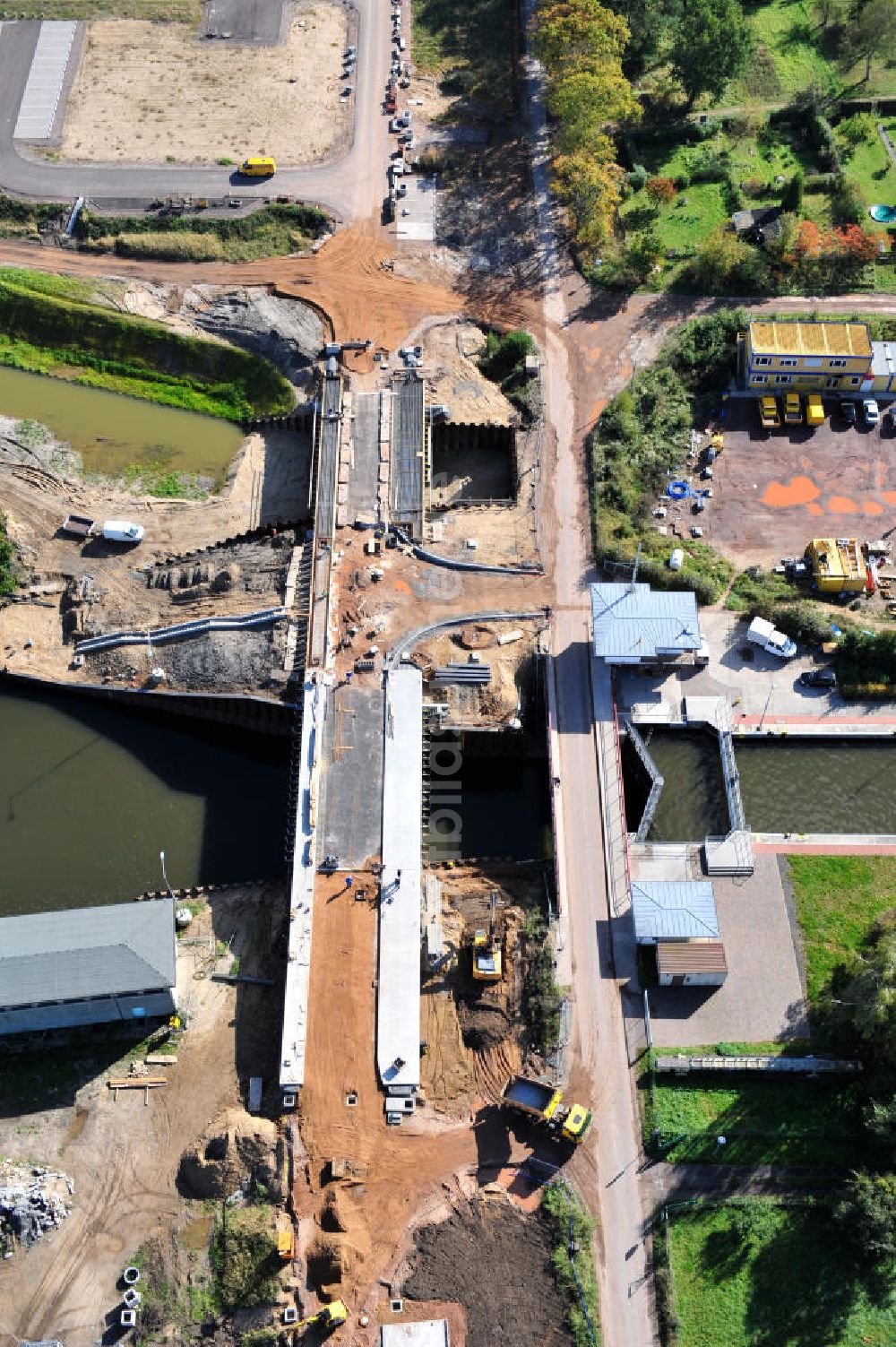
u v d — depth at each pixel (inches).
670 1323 2849.4
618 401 4542.3
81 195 5423.2
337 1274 2923.2
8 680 4210.1
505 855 3754.9
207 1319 2923.2
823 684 3909.9
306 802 3654.0
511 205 5305.1
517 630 4072.3
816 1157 3078.2
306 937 3430.1
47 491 4660.4
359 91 5797.2
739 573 4188.0
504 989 3363.7
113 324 5073.8
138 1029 3346.5
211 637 4119.1
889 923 3378.4
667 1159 3085.6
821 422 4569.4
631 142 5442.9
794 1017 3289.9
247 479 4685.0
